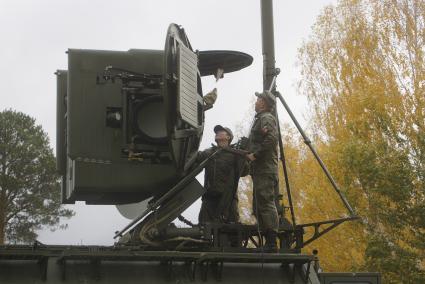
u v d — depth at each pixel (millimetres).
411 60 25797
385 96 24000
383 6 28078
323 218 23344
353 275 7012
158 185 7523
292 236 7715
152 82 7512
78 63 7543
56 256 6016
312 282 6766
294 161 26844
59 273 6012
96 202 8266
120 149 7469
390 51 26734
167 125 6840
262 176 7426
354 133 21234
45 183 38938
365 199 19859
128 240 7449
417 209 18891
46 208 38500
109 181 7438
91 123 7465
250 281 6602
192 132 7199
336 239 23484
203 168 7410
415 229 19141
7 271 5902
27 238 37906
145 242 7105
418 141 19719
